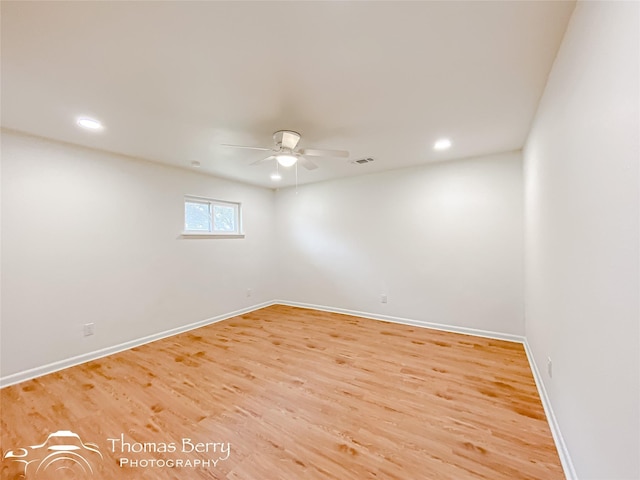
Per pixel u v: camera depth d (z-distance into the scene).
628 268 0.81
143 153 3.05
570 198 1.34
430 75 1.67
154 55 1.45
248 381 2.35
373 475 1.41
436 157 3.36
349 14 1.20
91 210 2.87
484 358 2.75
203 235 3.95
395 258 3.98
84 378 2.42
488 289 3.34
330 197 4.57
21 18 1.18
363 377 2.41
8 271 2.36
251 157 3.22
